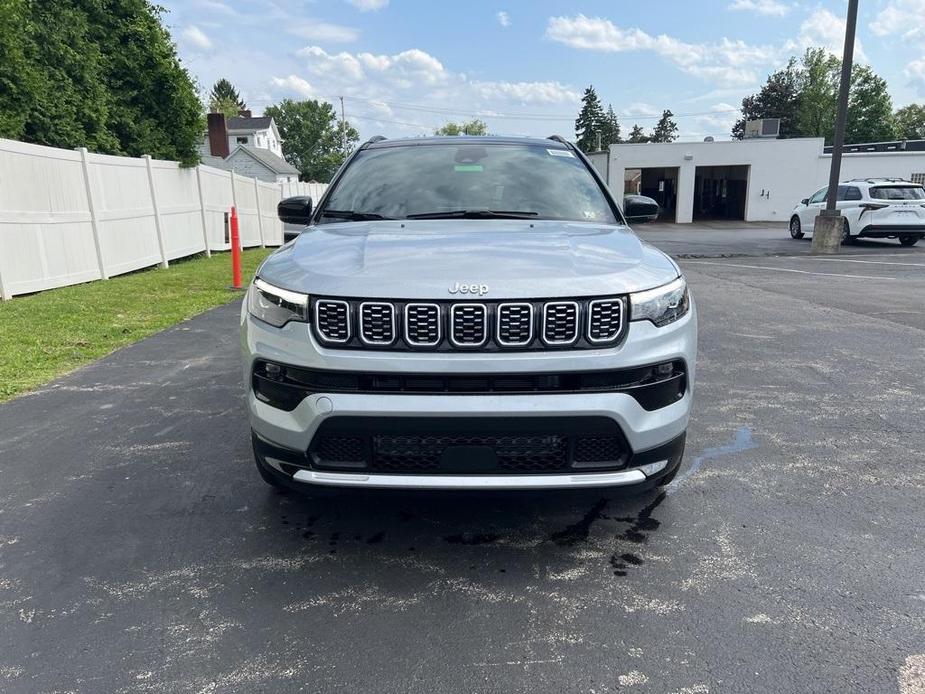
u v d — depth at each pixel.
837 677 2.11
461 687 2.07
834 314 8.16
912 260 14.49
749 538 2.98
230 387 5.24
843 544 2.92
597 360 2.47
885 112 75.06
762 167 34.72
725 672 2.13
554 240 2.98
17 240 9.12
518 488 2.51
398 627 2.37
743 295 9.63
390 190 3.80
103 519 3.16
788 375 5.55
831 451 3.97
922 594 2.55
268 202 22.12
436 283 2.48
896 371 5.67
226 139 50.50
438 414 2.42
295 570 2.74
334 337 2.50
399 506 3.31
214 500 3.37
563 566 2.77
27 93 12.59
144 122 16.39
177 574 2.71
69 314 7.96
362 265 2.64
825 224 16.22
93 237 10.97
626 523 3.12
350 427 2.48
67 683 2.09
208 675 2.13
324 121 101.94
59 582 2.64
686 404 2.77
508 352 2.46
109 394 5.07
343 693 2.05
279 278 2.71
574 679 2.11
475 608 2.48
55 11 14.28
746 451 3.97
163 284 10.67
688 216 34.69
